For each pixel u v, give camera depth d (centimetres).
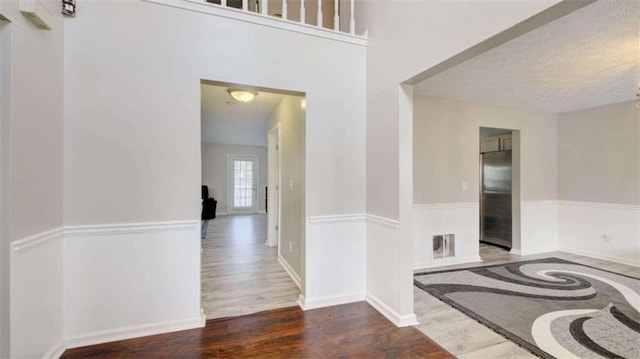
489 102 424
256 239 575
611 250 430
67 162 203
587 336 225
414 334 229
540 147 479
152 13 223
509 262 423
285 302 285
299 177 335
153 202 223
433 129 404
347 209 286
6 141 155
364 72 292
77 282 207
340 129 283
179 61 230
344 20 351
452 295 304
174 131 229
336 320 249
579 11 191
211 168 940
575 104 432
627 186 414
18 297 161
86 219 208
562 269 390
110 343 211
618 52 252
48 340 188
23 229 165
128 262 218
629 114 412
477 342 218
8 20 154
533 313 263
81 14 207
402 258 245
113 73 213
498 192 518
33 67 173
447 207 413
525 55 258
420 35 223
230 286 327
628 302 284
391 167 255
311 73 272
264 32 255
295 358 198
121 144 216
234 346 211
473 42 181
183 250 232
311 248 273
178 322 231
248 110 545
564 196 484
